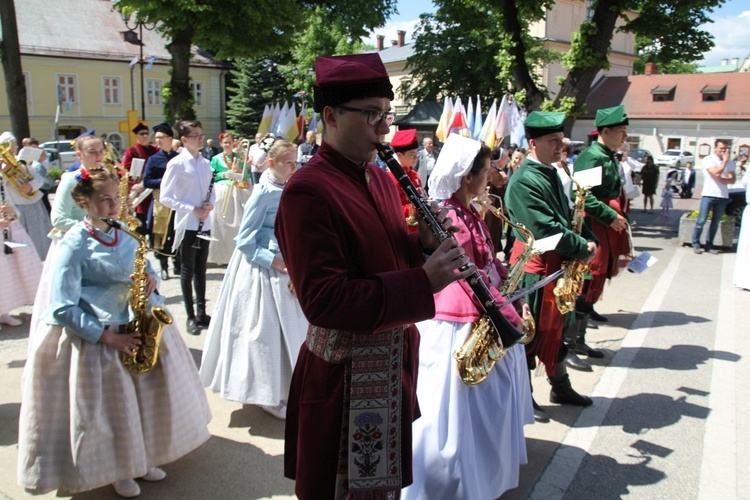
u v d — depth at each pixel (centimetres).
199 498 299
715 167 941
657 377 462
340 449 190
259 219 370
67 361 274
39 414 271
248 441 356
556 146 362
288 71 2947
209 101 3697
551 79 3784
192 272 534
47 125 3128
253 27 1753
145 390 291
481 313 270
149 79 3372
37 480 269
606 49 1312
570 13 3819
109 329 279
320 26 2881
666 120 3747
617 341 545
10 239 557
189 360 314
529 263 367
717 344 538
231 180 786
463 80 3175
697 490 315
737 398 427
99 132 3275
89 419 270
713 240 988
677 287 738
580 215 386
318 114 192
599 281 478
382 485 186
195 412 309
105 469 275
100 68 3228
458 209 287
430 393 267
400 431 190
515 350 303
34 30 3111
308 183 177
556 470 331
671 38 1462
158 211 652
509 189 370
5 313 550
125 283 285
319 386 192
